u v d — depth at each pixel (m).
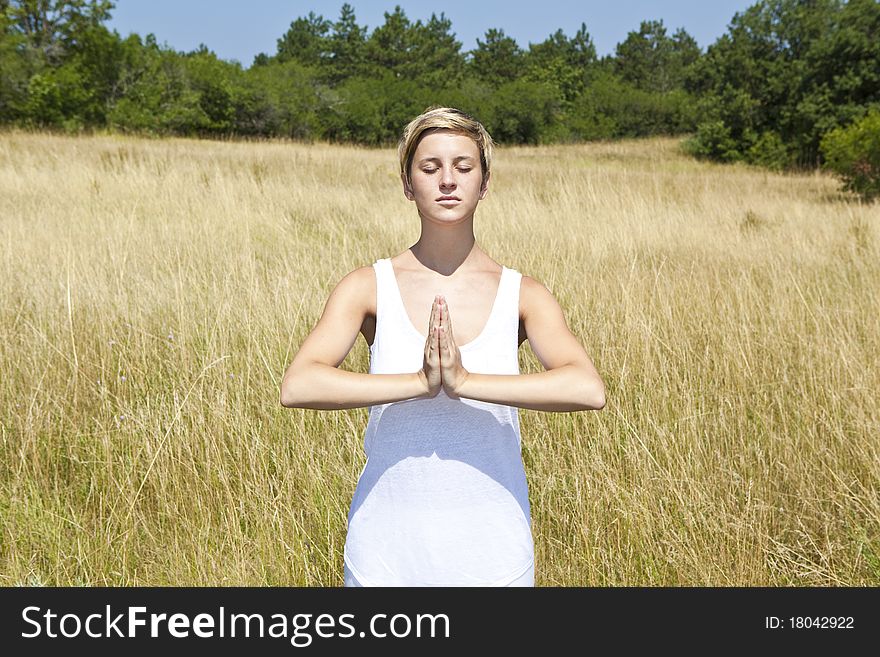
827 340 4.62
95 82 35.28
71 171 11.87
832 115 33.00
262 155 19.31
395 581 1.50
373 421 1.55
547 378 1.41
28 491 3.27
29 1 34.91
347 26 94.75
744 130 36.59
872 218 10.84
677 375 4.14
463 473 1.48
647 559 2.90
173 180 11.28
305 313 4.87
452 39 100.12
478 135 1.51
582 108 61.62
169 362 4.31
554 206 10.50
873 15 32.75
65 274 5.52
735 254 7.84
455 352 1.37
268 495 3.20
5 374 4.12
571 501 3.21
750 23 37.62
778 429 3.77
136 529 3.05
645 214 9.98
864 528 3.07
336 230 8.25
